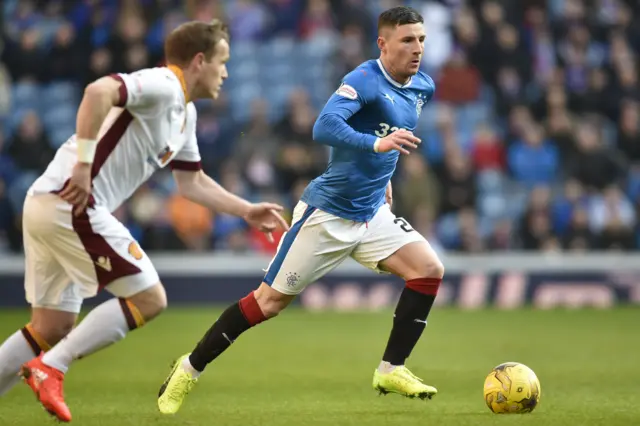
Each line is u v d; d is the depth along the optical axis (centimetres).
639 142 7106
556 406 2484
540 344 4359
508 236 6388
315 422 2159
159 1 7244
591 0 7825
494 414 2319
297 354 4038
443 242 6412
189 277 5984
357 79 2327
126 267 2102
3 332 4738
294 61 7356
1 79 7156
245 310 2369
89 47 7212
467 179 6462
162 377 3319
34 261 2180
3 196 6291
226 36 2234
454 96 7244
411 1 7662
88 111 1994
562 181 6875
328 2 7581
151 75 2097
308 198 2408
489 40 7469
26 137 6544
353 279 6150
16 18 7469
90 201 2091
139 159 2156
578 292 6247
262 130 6500
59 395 2047
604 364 3656
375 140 2191
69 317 2241
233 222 6209
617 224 6512
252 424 2122
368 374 3375
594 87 7512
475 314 5794
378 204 2456
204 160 6706
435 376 3303
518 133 6944
